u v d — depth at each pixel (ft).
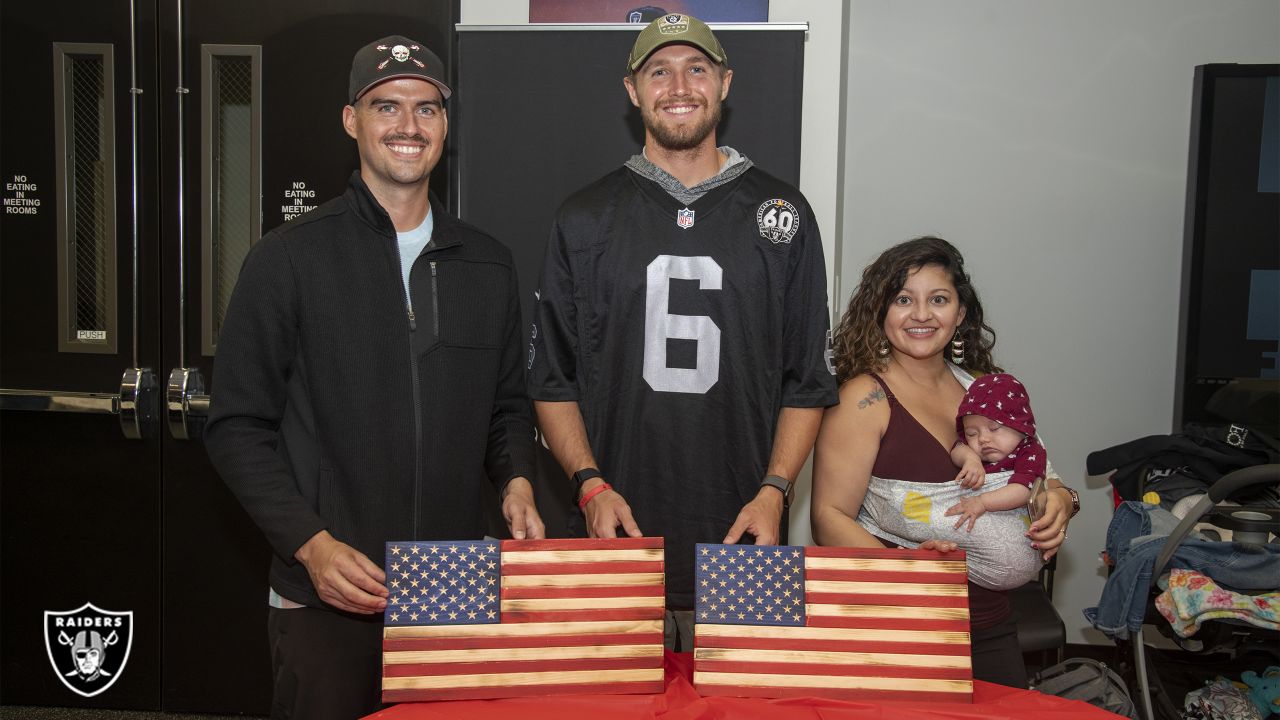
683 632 6.21
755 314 5.97
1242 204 11.20
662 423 6.00
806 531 9.62
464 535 5.59
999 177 11.89
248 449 5.08
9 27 8.94
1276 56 11.39
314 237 5.27
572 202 6.12
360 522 5.26
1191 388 11.41
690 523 6.04
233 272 9.23
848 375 6.15
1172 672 9.73
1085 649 11.85
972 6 11.77
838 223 9.53
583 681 4.34
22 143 9.02
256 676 9.32
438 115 5.44
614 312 5.99
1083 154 11.77
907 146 11.98
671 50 5.68
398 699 4.23
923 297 5.85
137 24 8.86
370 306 5.30
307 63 8.80
